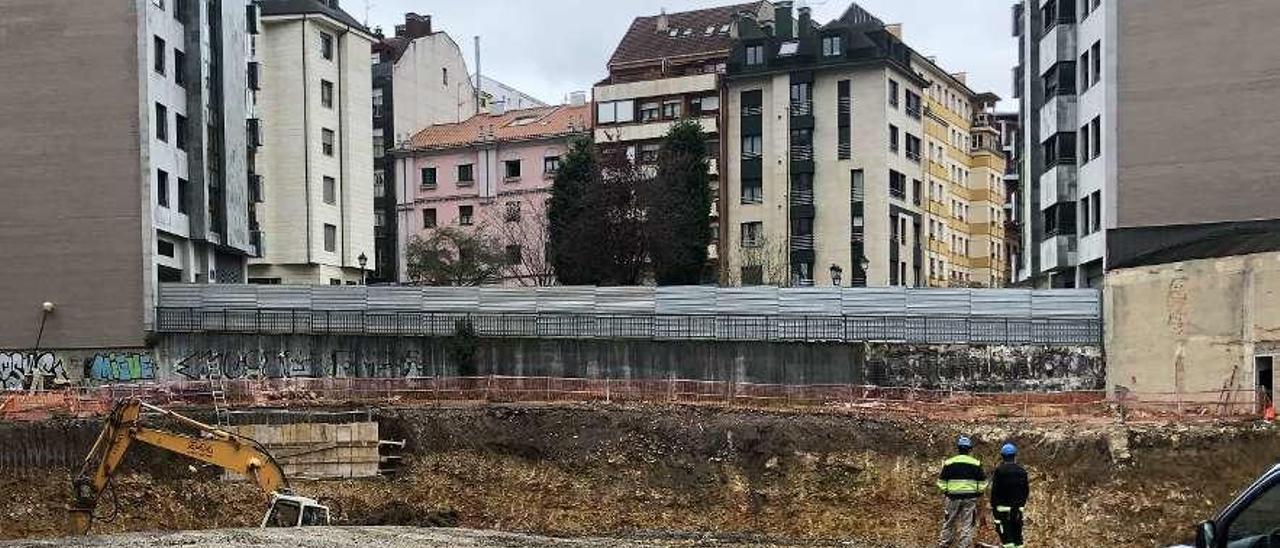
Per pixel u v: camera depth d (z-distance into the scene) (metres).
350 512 38.47
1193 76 42.75
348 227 71.56
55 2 48.78
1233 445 32.56
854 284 73.88
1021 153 61.50
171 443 29.59
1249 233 39.28
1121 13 43.88
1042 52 52.97
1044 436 34.91
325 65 70.56
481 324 47.91
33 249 48.53
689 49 83.69
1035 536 32.97
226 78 55.94
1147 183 43.28
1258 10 41.97
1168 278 38.22
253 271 68.12
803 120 75.44
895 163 76.06
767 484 36.72
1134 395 38.66
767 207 76.25
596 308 48.97
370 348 47.53
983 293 45.81
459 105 96.44
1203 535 10.45
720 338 45.44
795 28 81.56
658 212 62.28
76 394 42.91
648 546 25.23
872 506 35.62
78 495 29.12
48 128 48.62
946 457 35.62
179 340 48.00
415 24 94.88
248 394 44.34
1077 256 49.00
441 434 40.12
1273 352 34.88
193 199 52.88
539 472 38.78
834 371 43.97
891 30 89.69
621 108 80.62
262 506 38.09
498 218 83.88
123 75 48.47
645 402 42.16
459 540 23.95
